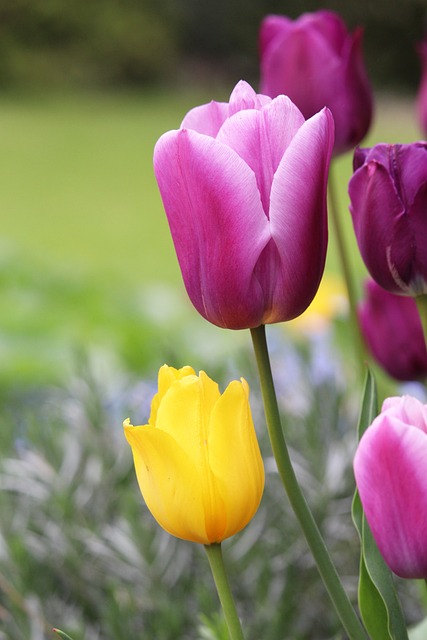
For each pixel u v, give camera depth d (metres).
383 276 0.80
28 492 1.07
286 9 10.86
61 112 10.65
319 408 1.10
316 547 0.77
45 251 5.27
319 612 1.05
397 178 0.79
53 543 1.04
